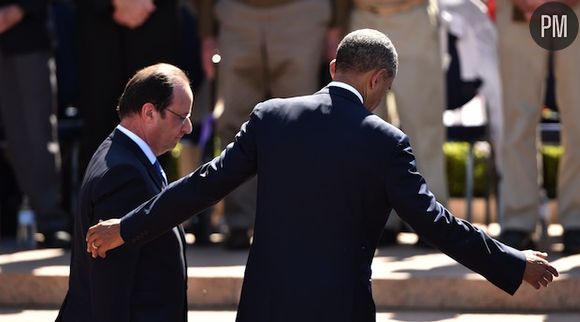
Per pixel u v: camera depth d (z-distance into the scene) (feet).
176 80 49.29
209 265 78.48
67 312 49.55
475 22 93.04
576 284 72.79
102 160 48.67
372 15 84.99
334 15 85.81
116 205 47.78
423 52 84.74
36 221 87.81
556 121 96.48
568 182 81.56
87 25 84.33
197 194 46.52
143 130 49.32
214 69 87.51
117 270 47.39
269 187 46.75
